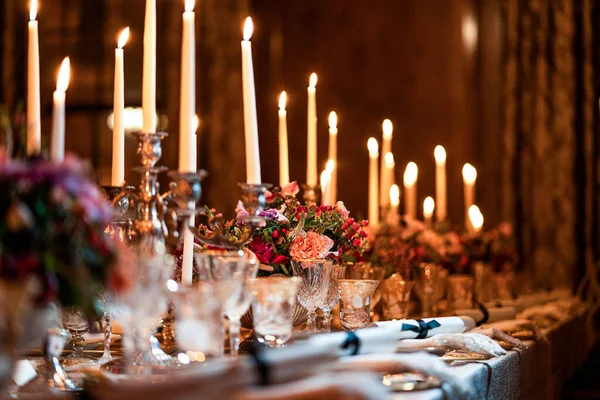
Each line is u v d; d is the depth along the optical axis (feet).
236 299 6.02
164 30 23.68
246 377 4.69
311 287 7.59
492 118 21.02
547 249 20.49
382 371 5.57
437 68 21.30
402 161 21.39
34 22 6.89
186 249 7.22
